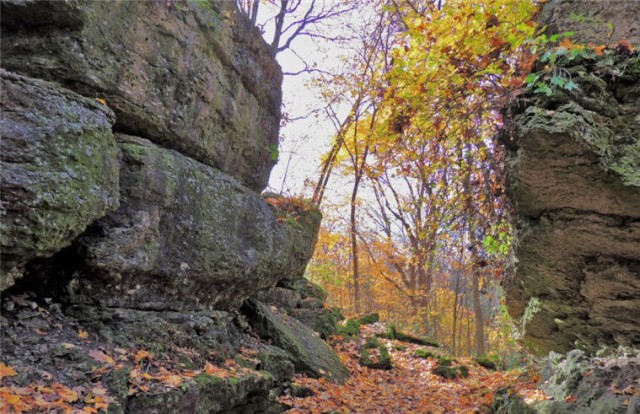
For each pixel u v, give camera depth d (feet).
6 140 9.16
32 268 11.74
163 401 10.64
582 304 14.60
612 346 15.29
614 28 11.65
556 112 10.41
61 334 11.04
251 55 20.80
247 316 21.86
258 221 19.92
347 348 29.84
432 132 21.02
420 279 63.57
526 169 10.93
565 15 12.68
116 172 11.98
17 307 11.02
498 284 20.90
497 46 16.58
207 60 17.15
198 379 12.44
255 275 19.53
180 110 15.80
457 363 31.19
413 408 21.53
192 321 15.29
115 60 13.14
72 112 10.62
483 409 20.31
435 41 18.33
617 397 12.79
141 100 14.12
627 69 10.91
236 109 19.49
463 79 17.28
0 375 8.49
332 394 20.47
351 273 62.03
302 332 25.22
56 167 9.91
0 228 8.93
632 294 12.96
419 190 42.55
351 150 40.96
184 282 15.43
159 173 13.94
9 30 11.56
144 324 13.12
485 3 16.92
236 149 20.11
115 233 12.35
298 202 26.55
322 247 58.29
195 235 15.74
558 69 11.21
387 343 34.55
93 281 12.50
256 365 17.03
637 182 10.03
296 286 31.48
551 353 18.26
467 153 20.42
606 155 10.28
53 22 11.68
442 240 27.04
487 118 18.40
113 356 11.37
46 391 8.78
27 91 9.80
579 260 12.98
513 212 13.76
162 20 14.82
